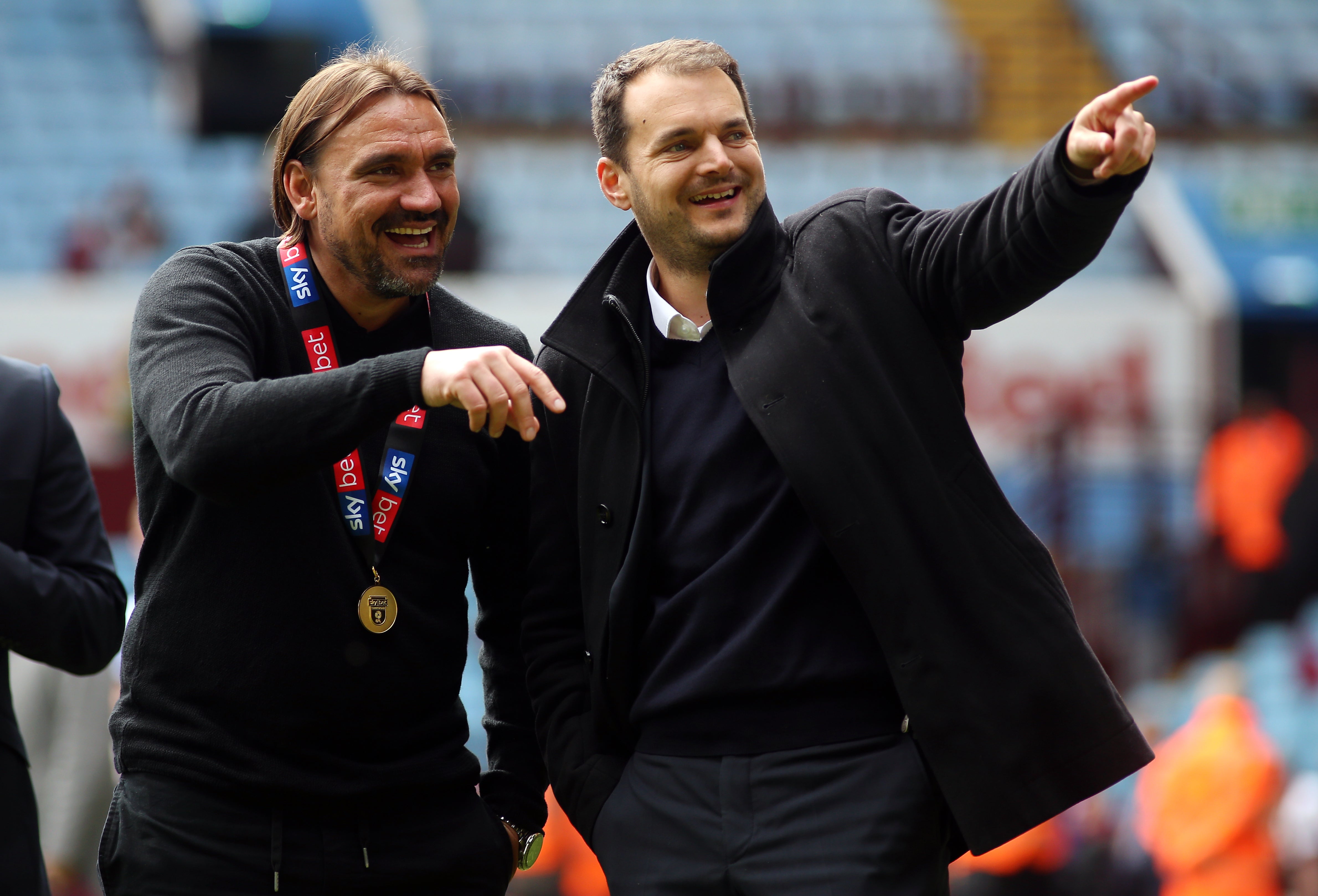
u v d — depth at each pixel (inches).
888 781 336.8
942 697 331.3
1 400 402.3
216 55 1991.9
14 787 387.5
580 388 386.6
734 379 348.8
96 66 2162.9
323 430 304.8
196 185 1963.6
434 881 375.9
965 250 331.0
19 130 2034.9
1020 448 1496.1
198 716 356.5
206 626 355.9
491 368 302.7
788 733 341.4
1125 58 2107.5
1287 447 1493.6
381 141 358.0
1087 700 336.5
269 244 383.9
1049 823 1046.4
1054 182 306.7
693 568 353.7
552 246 1923.0
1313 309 1716.3
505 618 421.7
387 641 366.0
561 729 389.1
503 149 2076.8
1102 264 1781.5
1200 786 1007.0
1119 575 1446.9
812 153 2052.2
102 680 632.4
